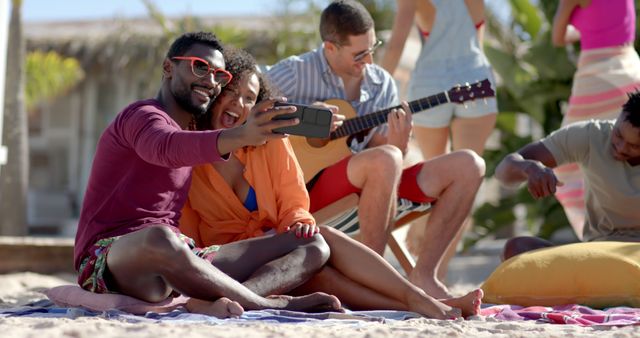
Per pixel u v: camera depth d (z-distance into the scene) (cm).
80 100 3378
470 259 2053
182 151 655
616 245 823
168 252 658
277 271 720
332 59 977
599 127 929
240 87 800
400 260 967
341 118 869
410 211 926
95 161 735
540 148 938
